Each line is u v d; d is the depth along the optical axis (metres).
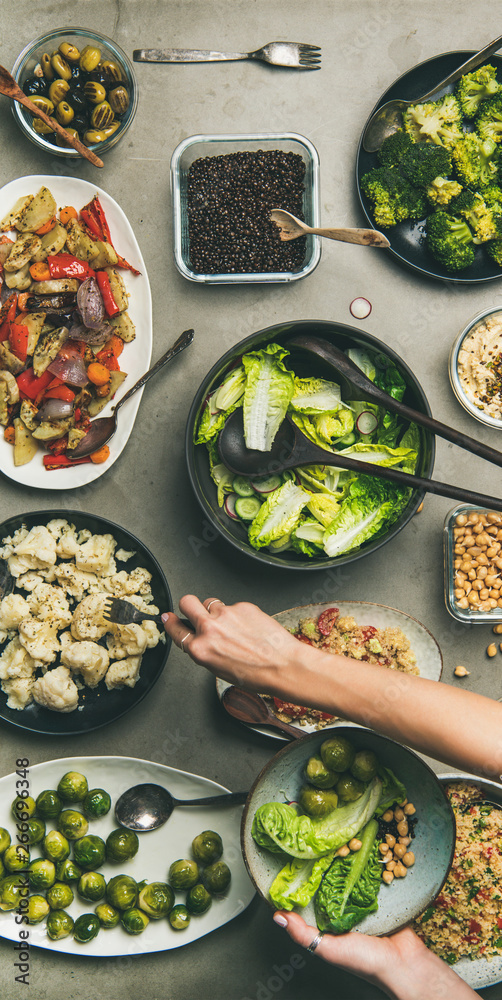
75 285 1.24
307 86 1.30
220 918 1.25
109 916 1.23
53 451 1.26
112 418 1.26
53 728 1.27
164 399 1.30
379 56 1.31
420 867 1.19
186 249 1.29
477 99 1.27
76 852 1.24
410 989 1.13
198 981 1.27
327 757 1.15
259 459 1.22
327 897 1.16
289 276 1.28
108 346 1.26
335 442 1.25
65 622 1.27
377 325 1.31
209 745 1.29
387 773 1.18
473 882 1.23
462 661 1.31
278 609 1.30
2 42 1.30
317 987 1.28
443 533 1.31
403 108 1.26
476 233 1.27
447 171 1.25
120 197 1.30
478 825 1.24
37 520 1.27
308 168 1.28
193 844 1.25
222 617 1.07
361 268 1.31
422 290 1.31
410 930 1.18
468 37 1.31
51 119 1.22
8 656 1.26
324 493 1.24
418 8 1.31
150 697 1.29
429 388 1.32
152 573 1.26
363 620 1.26
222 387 1.22
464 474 1.32
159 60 1.29
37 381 1.23
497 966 1.24
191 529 1.30
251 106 1.30
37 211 1.23
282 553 1.26
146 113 1.30
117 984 1.27
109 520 1.26
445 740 0.98
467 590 1.28
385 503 1.23
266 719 1.24
